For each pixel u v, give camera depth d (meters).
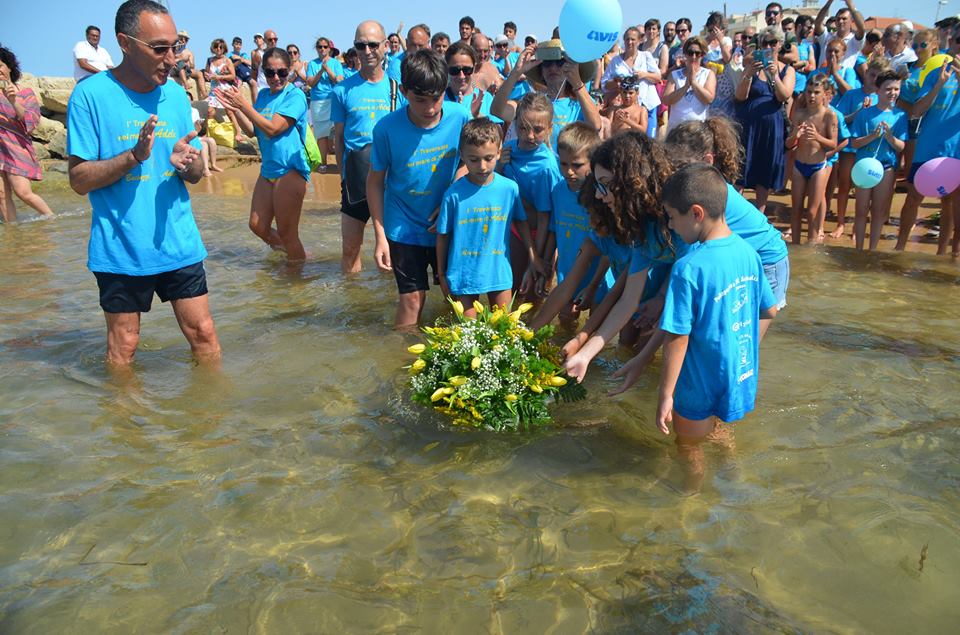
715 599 2.61
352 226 6.92
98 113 4.32
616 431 3.83
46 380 4.49
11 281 6.74
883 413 3.98
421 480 3.38
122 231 4.45
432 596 2.65
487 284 5.13
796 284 6.62
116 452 3.63
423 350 4.09
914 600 2.59
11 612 2.56
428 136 5.08
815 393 4.23
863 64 10.01
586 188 4.07
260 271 7.18
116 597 2.64
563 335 5.34
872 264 7.38
